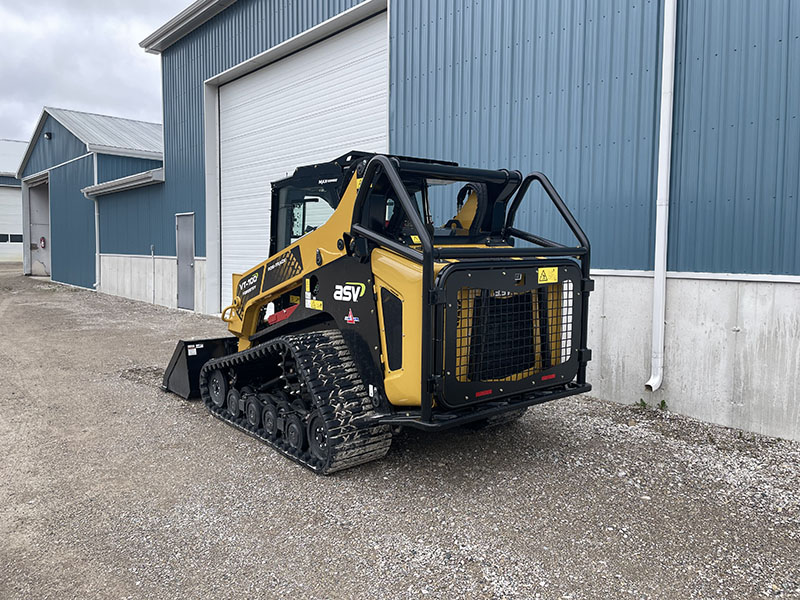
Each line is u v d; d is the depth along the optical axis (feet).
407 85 27.14
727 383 17.83
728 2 17.40
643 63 19.33
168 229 50.29
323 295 15.17
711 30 17.78
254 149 40.22
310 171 16.02
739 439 16.76
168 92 48.83
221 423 18.58
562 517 12.05
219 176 44.14
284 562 10.44
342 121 32.53
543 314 14.07
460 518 12.01
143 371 25.81
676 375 18.94
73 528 11.69
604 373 20.75
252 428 17.34
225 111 43.14
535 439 16.61
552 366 14.26
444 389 12.25
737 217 17.49
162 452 15.94
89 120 73.36
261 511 12.39
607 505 12.58
